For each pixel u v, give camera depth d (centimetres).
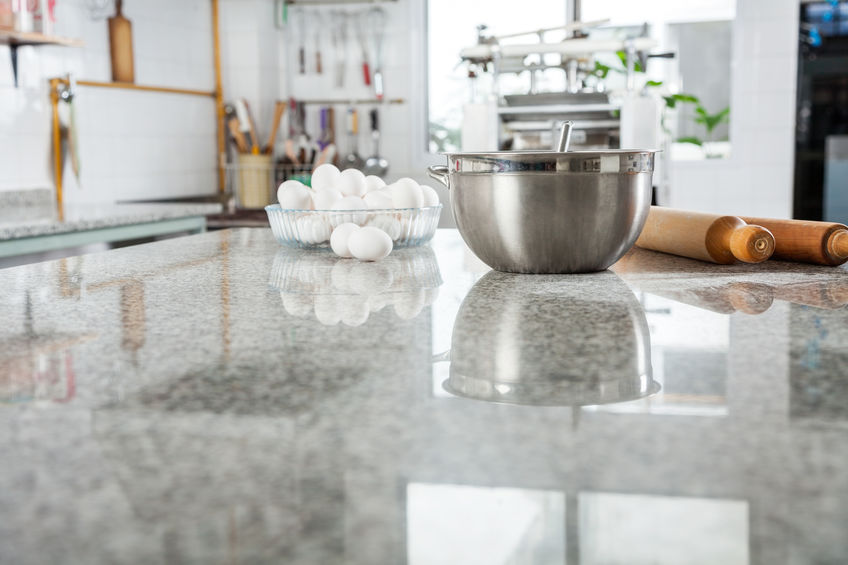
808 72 366
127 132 320
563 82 367
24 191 267
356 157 389
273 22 394
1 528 30
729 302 77
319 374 52
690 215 107
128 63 315
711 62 377
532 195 91
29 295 85
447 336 63
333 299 81
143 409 44
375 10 386
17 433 40
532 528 29
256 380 50
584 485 33
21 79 266
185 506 32
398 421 42
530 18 379
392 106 391
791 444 37
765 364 53
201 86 372
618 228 93
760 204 377
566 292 84
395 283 92
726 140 381
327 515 31
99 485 34
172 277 97
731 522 29
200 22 369
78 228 215
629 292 84
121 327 68
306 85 398
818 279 92
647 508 31
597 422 41
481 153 92
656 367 53
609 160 90
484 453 37
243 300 81
